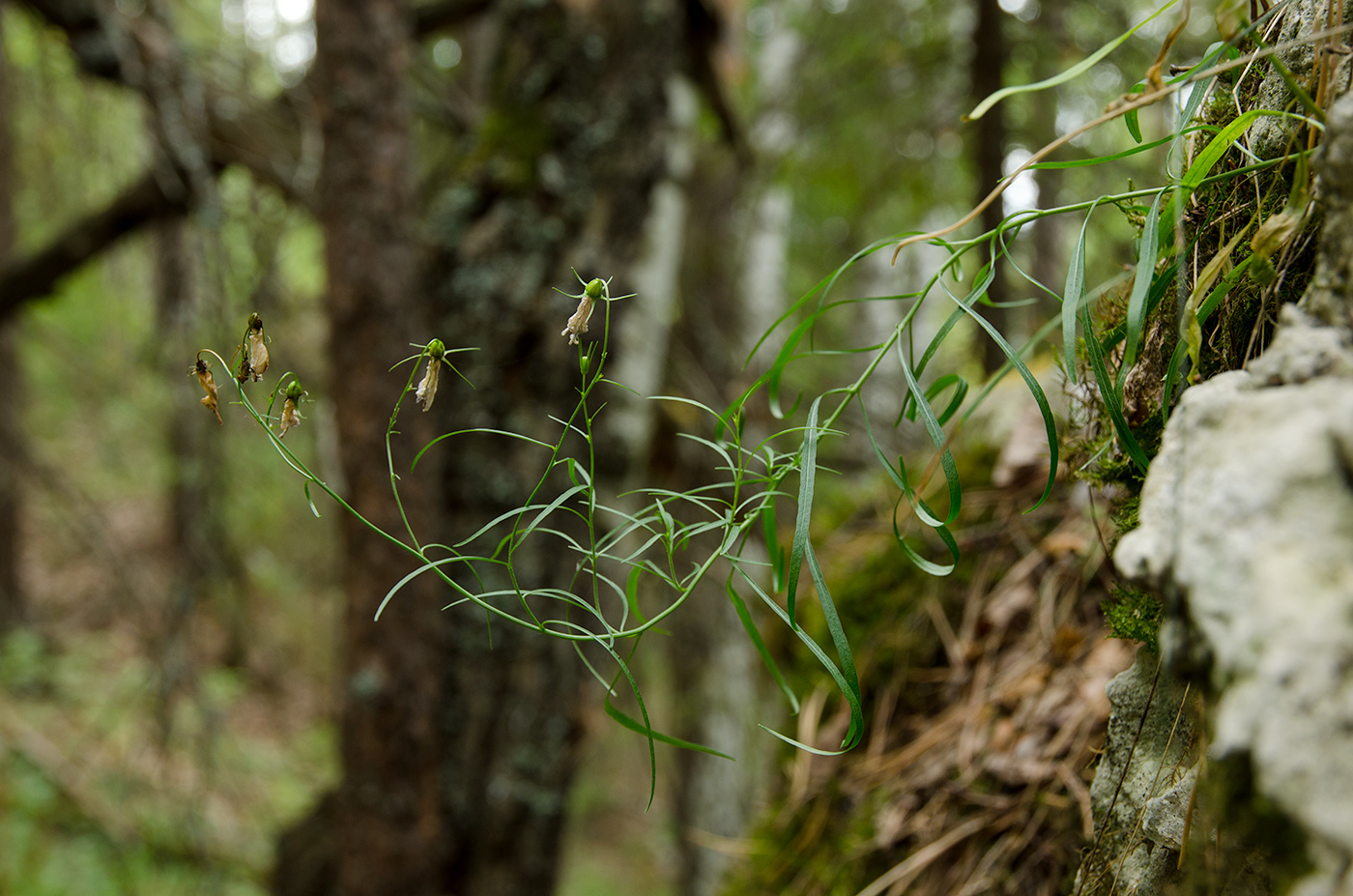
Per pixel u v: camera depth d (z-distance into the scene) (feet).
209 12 12.21
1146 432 2.31
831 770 4.81
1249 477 1.41
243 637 18.33
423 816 7.42
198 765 13.24
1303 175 1.77
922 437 10.38
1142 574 1.59
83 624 23.06
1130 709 2.22
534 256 8.62
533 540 8.55
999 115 9.62
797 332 2.51
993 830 3.75
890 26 15.48
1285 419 1.41
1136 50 10.50
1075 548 4.36
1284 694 1.24
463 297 8.55
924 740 4.44
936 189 15.35
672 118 10.28
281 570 18.51
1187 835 1.75
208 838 14.20
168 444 16.47
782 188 18.70
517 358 8.58
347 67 7.02
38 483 13.46
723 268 17.62
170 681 11.30
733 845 5.06
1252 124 2.15
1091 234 9.56
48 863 14.66
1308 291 1.69
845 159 16.34
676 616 15.29
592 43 8.92
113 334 15.90
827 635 5.41
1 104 15.06
